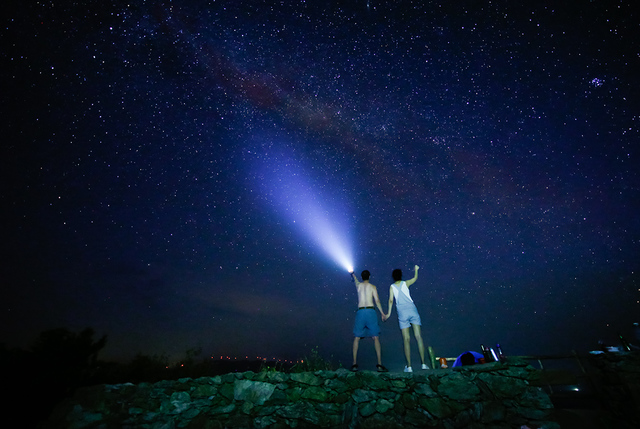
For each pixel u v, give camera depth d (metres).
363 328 6.30
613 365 4.97
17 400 5.15
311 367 6.43
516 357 5.51
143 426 4.95
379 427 4.89
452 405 4.98
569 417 4.73
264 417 5.21
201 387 5.57
